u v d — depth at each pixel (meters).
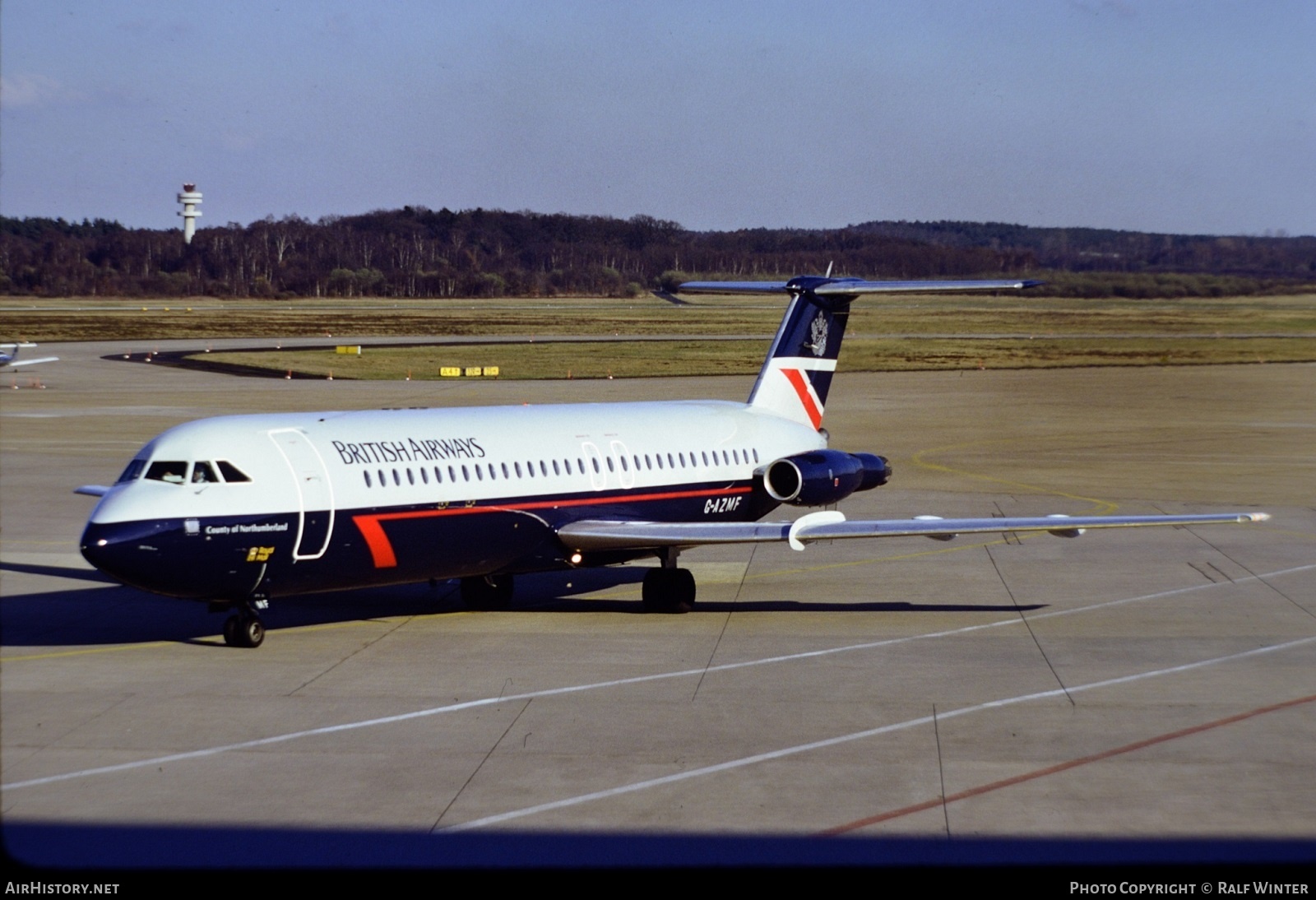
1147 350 167.00
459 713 28.44
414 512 35.59
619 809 22.83
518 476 38.53
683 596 39.59
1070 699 29.88
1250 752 26.06
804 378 51.03
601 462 41.28
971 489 67.75
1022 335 195.38
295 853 20.78
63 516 54.66
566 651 34.34
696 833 21.77
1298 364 151.75
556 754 25.73
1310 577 45.31
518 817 22.44
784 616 39.25
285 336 180.12
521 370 135.12
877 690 30.56
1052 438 90.06
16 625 36.66
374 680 31.12
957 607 40.53
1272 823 22.30
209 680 30.95
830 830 21.89
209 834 21.53
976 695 30.17
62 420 88.25
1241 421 101.19
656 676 31.73
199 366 133.00
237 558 32.44
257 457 33.25
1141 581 44.75
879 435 91.62
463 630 36.88
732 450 46.03
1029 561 48.81
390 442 36.25
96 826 21.80
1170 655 34.19
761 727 27.58
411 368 136.12
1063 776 24.61
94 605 39.34
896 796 23.50
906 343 178.38
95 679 30.94
